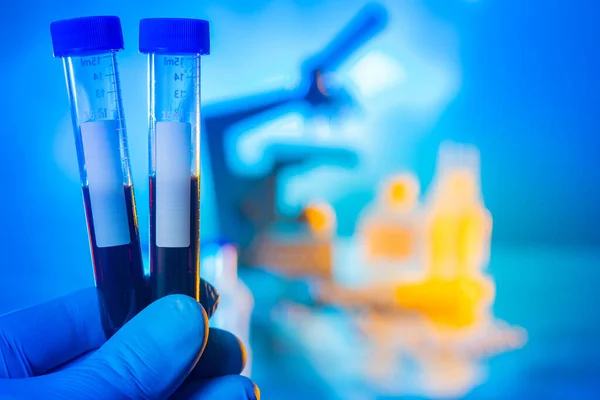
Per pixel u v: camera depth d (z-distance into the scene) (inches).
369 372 60.2
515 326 60.0
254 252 60.4
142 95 56.8
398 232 60.1
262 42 57.6
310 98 58.2
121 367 20.8
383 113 58.8
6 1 56.3
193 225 21.9
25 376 25.1
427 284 60.3
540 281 59.6
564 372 59.2
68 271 60.1
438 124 58.7
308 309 60.6
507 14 57.1
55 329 26.7
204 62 57.9
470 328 59.9
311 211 60.1
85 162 21.9
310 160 59.4
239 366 27.8
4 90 57.7
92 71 22.0
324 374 60.1
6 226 59.7
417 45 57.9
